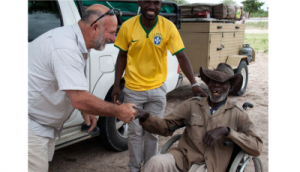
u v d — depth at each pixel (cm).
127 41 262
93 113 194
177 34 263
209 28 533
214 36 559
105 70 321
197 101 232
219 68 231
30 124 199
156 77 270
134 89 267
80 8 323
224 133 197
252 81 812
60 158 352
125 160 348
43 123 204
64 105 205
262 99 613
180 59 271
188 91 711
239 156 202
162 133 230
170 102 611
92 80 306
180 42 264
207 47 543
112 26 199
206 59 549
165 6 439
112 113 198
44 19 278
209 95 222
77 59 187
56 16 287
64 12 294
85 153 368
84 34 199
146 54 258
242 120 215
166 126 229
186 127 238
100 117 335
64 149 379
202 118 226
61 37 188
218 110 221
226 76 212
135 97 269
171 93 694
